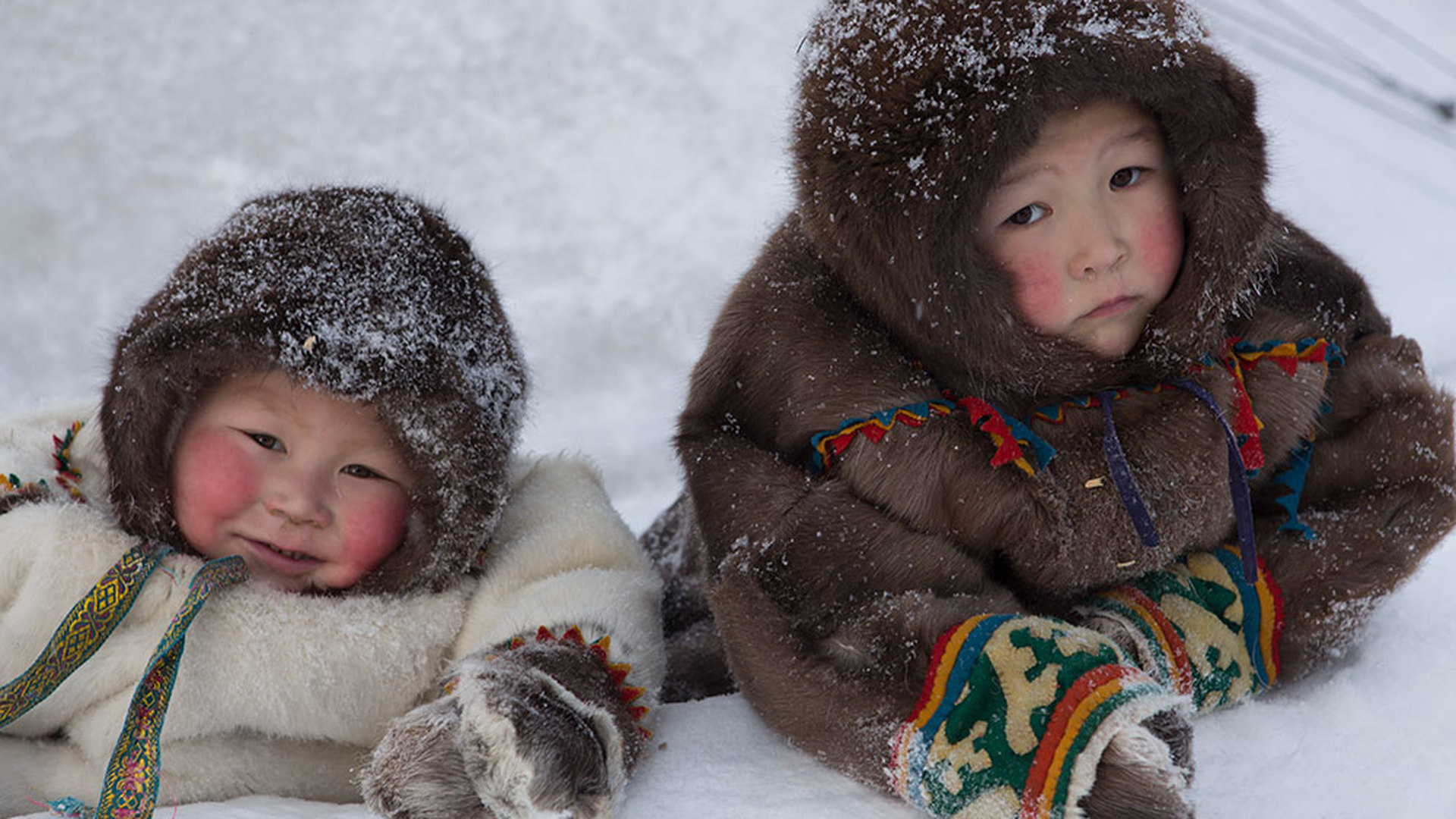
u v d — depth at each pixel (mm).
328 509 3172
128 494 3170
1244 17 12828
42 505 3195
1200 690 3148
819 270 3344
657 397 7723
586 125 10859
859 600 2939
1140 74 2947
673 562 4117
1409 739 2967
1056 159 3031
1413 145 11164
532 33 11789
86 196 9164
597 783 2525
